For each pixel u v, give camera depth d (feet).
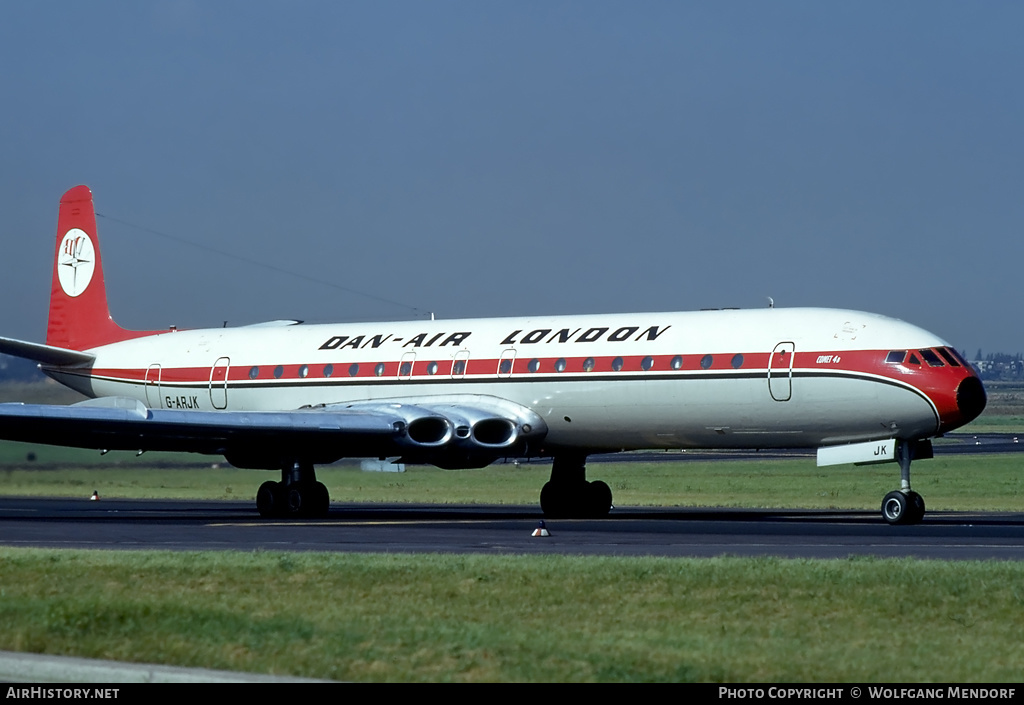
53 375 306.55
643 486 353.10
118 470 343.46
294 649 80.02
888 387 194.80
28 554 129.80
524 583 107.55
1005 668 77.10
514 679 73.15
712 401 209.67
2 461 339.98
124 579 110.42
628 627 89.35
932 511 247.29
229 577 111.45
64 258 314.35
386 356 248.11
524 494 321.73
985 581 106.01
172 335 288.30
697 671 75.10
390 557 128.16
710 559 125.90
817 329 203.62
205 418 210.59
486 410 230.89
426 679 73.36
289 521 212.64
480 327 242.17
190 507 271.49
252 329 277.23
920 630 88.48
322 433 215.51
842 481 366.22
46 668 77.10
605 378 219.41
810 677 74.33
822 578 108.58
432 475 409.69
